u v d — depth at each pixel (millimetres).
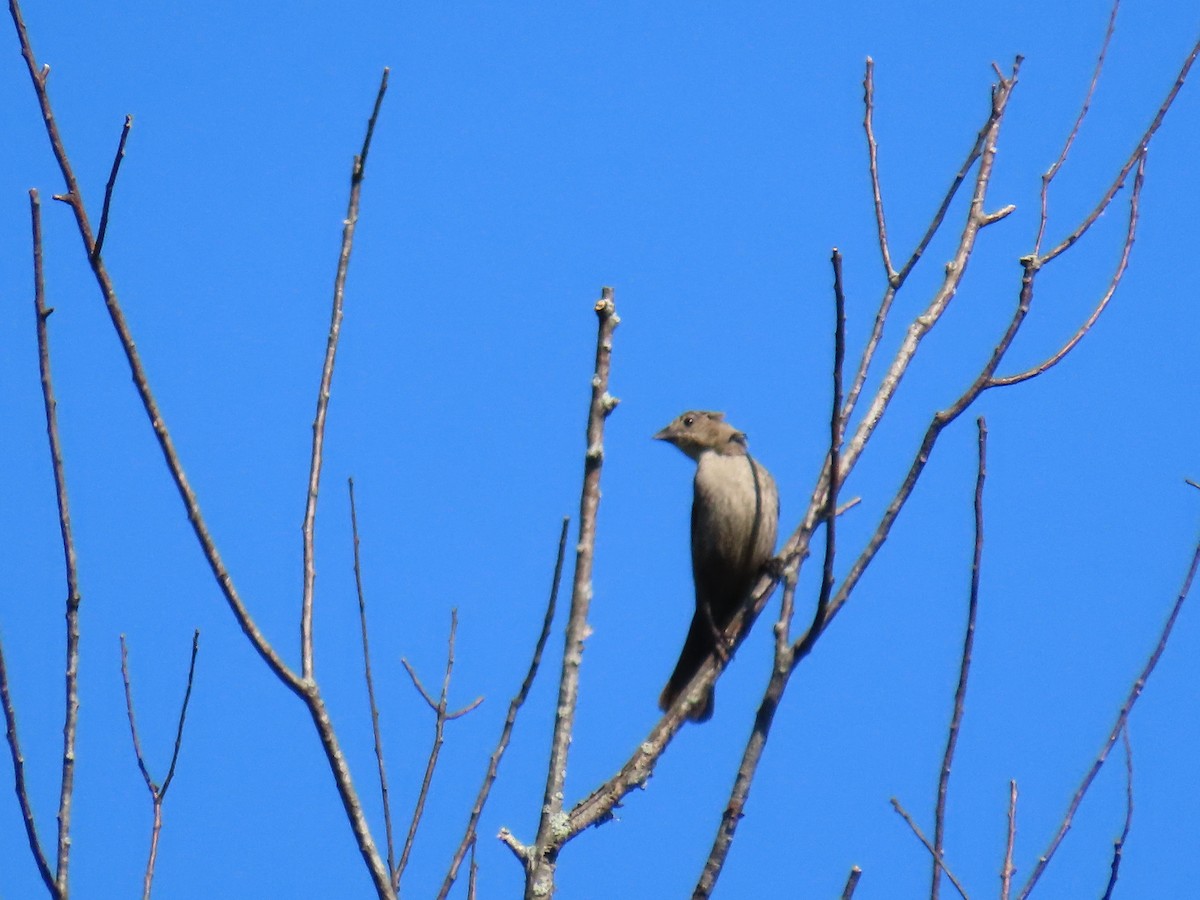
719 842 8398
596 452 8695
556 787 8367
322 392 9484
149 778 9727
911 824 9430
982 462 9633
